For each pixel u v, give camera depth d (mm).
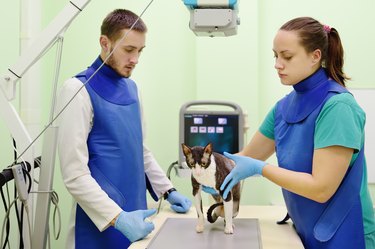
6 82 1358
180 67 2631
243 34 2488
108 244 1610
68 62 2674
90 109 1593
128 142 1658
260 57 2574
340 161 1216
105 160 1604
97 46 2664
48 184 1313
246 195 2549
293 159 1333
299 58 1279
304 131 1305
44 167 1308
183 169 2010
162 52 2637
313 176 1229
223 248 1168
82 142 1534
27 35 2258
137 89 1859
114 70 1668
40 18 2430
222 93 2510
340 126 1217
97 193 1483
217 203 1393
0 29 2350
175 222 1471
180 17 2615
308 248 1347
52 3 2643
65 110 1537
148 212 1438
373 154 2477
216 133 2045
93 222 1551
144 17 2635
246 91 2498
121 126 1641
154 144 2664
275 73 2572
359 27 2498
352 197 1287
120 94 1688
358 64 2504
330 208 1293
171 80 2641
